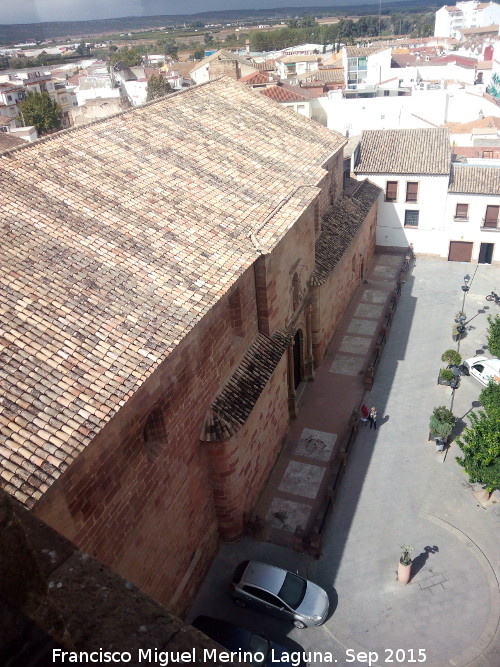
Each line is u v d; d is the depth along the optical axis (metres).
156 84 98.88
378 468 26.45
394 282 45.00
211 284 18.44
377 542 22.67
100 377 13.86
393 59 109.50
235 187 24.66
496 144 58.44
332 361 35.09
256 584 19.89
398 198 47.72
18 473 11.38
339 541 22.81
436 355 35.34
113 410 13.28
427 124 66.00
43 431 12.23
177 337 15.89
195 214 21.67
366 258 46.22
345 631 19.45
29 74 95.81
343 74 100.12
